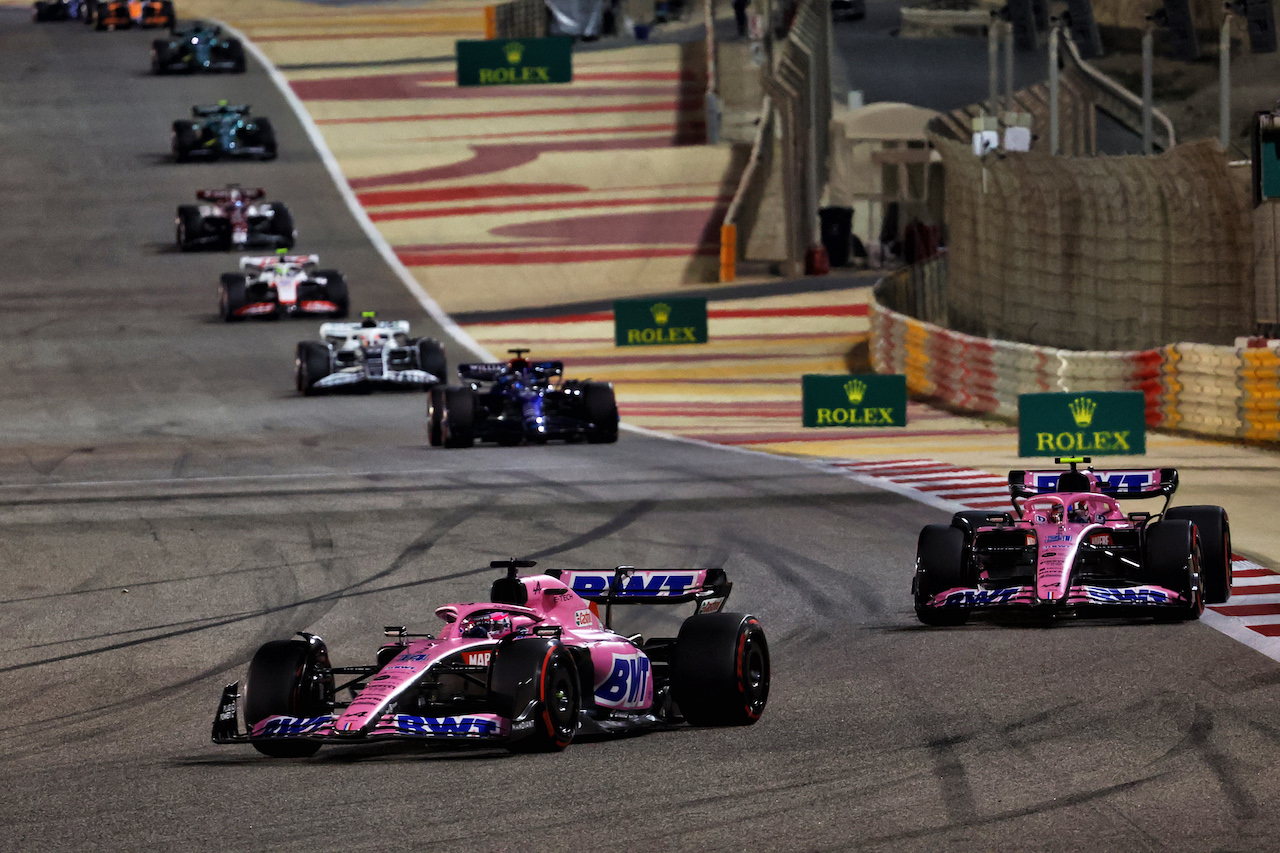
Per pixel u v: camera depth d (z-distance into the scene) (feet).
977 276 366.84
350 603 163.12
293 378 384.27
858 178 557.74
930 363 347.77
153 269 519.60
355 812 89.61
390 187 612.29
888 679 126.21
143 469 263.49
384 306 489.67
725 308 480.64
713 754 102.42
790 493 225.97
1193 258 279.49
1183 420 276.00
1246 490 217.56
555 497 226.38
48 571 181.78
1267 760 96.84
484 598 162.61
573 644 105.50
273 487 239.50
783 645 141.59
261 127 637.71
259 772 100.78
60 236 553.23
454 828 85.71
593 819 86.94
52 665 139.54
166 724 118.62
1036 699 116.57
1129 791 90.48
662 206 589.32
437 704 102.06
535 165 627.46
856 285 503.61
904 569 174.91
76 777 102.01
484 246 555.28
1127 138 521.24
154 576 178.40
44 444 300.81
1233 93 529.86
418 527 204.95
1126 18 595.47
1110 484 155.12
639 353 428.97
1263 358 258.78
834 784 93.97
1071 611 141.08
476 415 285.84
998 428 299.79
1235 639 136.36
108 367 400.06
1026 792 90.94
